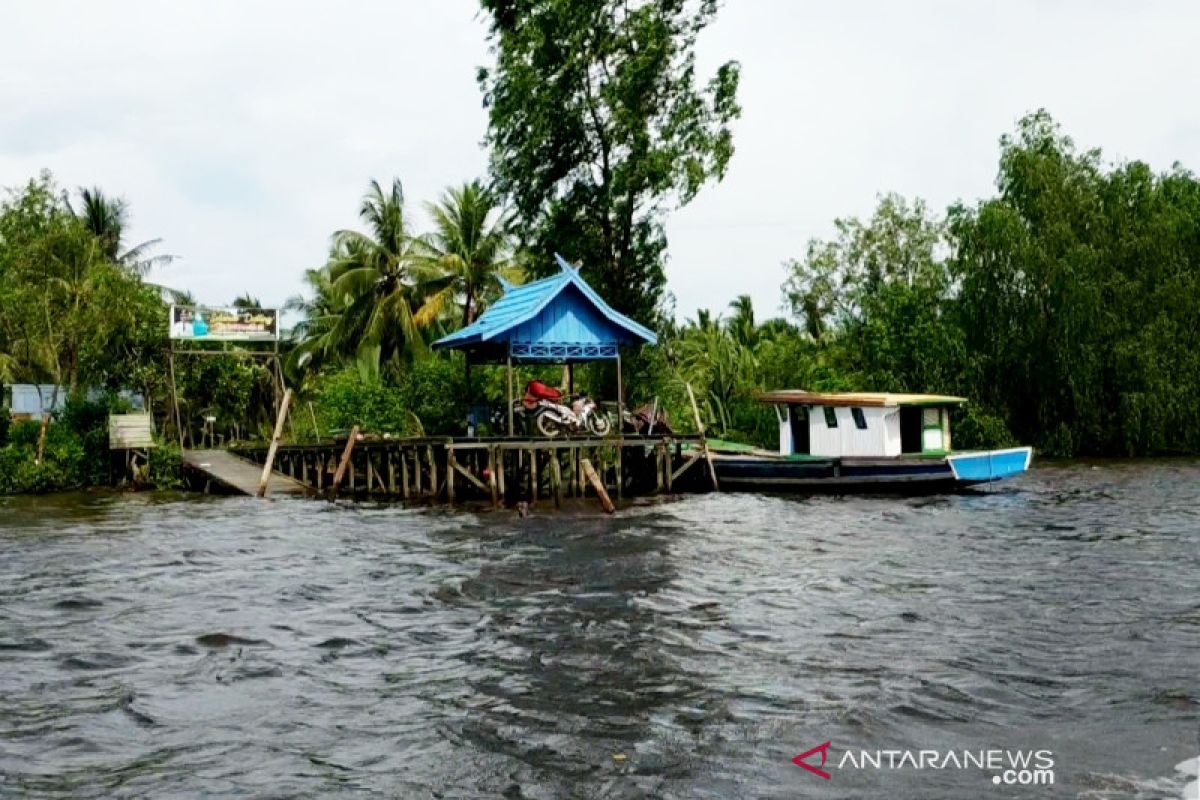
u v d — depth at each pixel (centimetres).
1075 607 1298
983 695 928
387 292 4700
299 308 5678
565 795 717
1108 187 4291
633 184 3591
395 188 4738
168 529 2230
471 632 1207
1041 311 4206
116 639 1201
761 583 1496
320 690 984
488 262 4638
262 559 1778
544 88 3641
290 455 3434
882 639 1142
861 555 1750
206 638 1198
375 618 1294
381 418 3588
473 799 714
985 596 1377
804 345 4875
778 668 1030
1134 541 1884
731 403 4506
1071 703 902
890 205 5116
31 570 1684
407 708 922
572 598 1397
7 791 741
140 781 757
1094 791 707
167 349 3725
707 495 2902
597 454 2961
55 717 912
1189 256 4247
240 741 841
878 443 2880
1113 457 4209
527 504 2648
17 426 3428
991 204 4284
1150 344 4016
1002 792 709
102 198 4806
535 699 941
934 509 2491
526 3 3666
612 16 3691
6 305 3253
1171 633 1152
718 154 3634
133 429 3272
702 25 3684
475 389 3700
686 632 1191
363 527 2222
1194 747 789
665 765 770
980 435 4125
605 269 3778
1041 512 2400
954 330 4297
